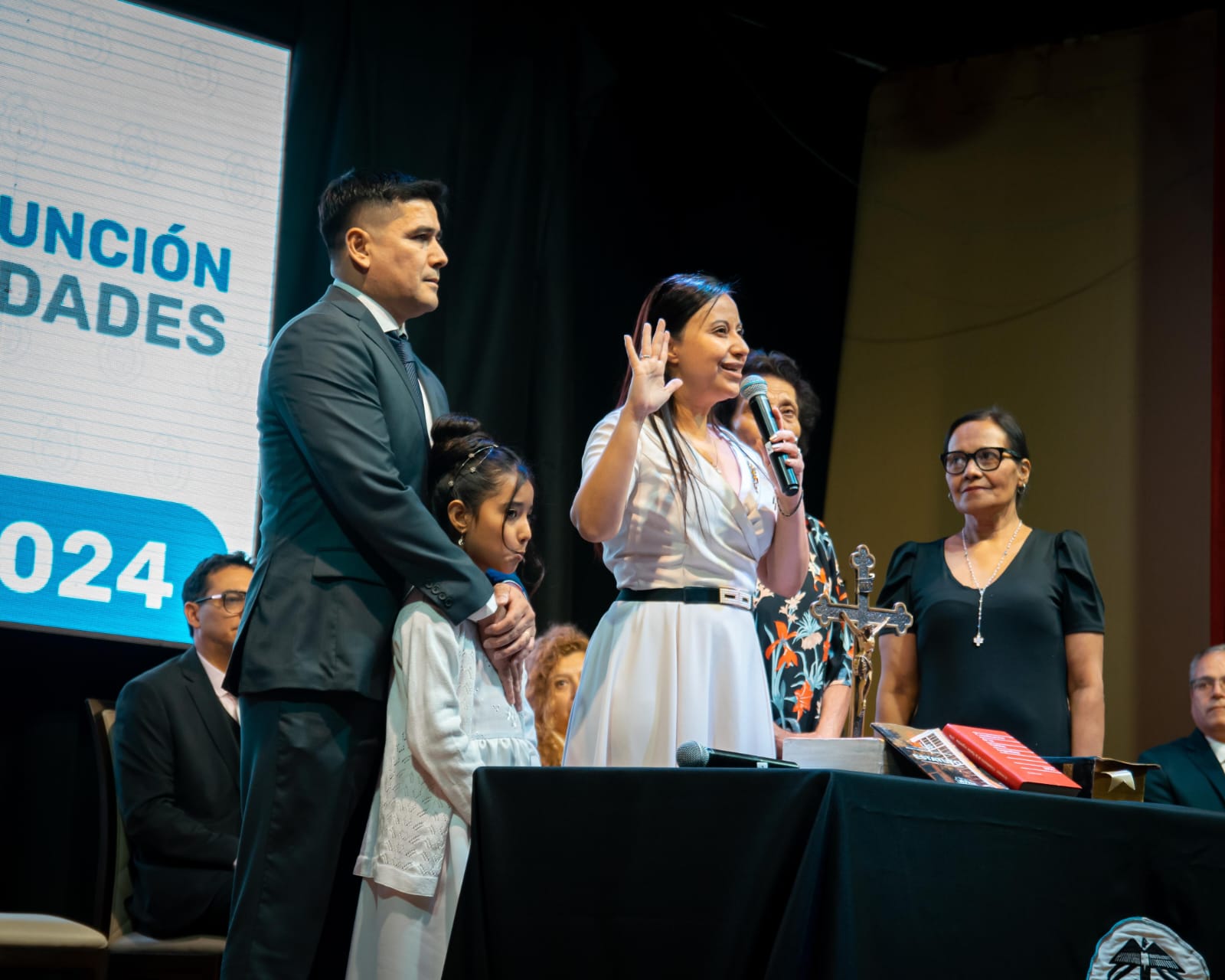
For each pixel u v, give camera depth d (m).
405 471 2.43
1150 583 5.03
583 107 5.11
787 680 3.33
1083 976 1.59
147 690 3.44
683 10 5.38
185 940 3.21
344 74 4.55
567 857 1.63
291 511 2.37
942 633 3.30
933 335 5.53
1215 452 4.94
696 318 2.48
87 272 4.02
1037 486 5.30
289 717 2.23
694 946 1.55
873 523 5.46
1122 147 5.37
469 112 4.86
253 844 2.20
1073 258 5.38
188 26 4.29
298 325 2.43
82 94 4.07
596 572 4.95
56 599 3.84
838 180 5.76
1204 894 1.64
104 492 3.96
